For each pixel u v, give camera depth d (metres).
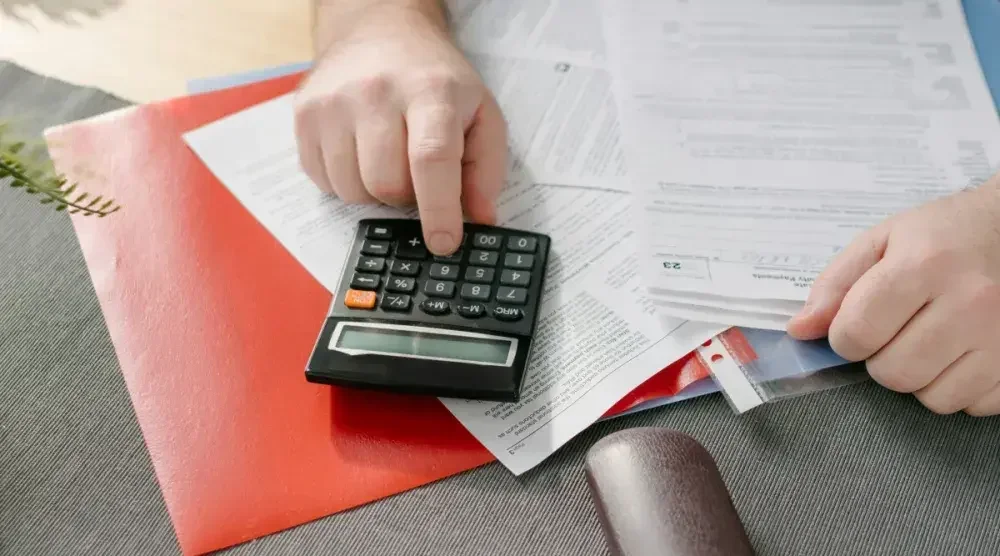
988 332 0.34
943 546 0.32
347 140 0.43
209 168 0.46
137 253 0.43
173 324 0.40
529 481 0.35
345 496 0.34
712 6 0.53
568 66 0.51
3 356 0.39
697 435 0.36
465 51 0.52
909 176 0.44
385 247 0.41
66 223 0.44
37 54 0.52
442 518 0.34
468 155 0.44
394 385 0.36
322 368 0.36
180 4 0.56
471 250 0.41
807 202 0.43
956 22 0.51
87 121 0.48
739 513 0.33
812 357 0.38
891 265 0.36
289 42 0.54
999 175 0.41
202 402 0.37
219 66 0.52
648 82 0.49
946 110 0.47
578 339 0.39
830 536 0.33
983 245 0.36
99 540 0.33
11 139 0.36
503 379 0.36
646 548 0.27
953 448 0.35
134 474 0.35
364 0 0.52
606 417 0.37
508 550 0.33
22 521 0.34
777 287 0.40
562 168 0.46
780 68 0.49
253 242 0.43
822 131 0.46
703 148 0.46
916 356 0.35
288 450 0.36
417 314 0.38
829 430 0.36
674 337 0.39
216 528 0.33
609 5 0.54
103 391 0.38
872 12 0.52
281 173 0.46
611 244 0.43
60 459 0.35
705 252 0.42
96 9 0.55
